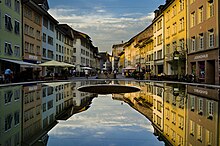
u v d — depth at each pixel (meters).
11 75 29.36
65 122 8.52
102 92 22.11
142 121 8.80
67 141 6.24
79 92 20.38
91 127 7.82
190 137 6.59
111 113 10.46
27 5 39.84
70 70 66.81
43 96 16.59
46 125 7.96
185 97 15.83
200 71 32.31
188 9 36.28
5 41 32.44
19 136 6.52
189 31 35.88
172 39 44.28
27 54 40.22
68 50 75.12
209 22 29.09
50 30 54.22
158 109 11.51
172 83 31.83
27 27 40.72
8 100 14.09
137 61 82.12
